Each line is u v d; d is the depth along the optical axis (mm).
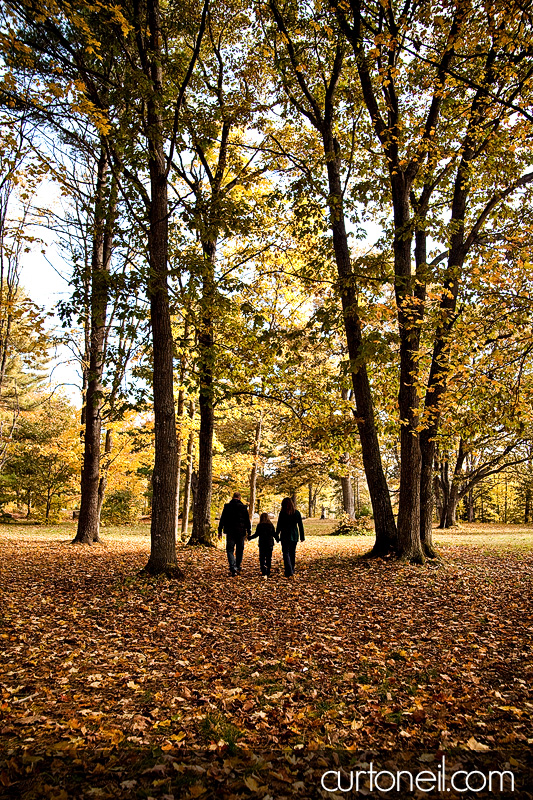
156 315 9539
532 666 4711
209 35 13844
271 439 28203
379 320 11492
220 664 4914
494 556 12734
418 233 12305
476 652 5180
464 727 3531
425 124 11094
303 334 12750
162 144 9812
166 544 9242
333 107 12594
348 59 11773
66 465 29000
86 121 8820
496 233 11766
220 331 13781
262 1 10984
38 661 4863
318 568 10570
